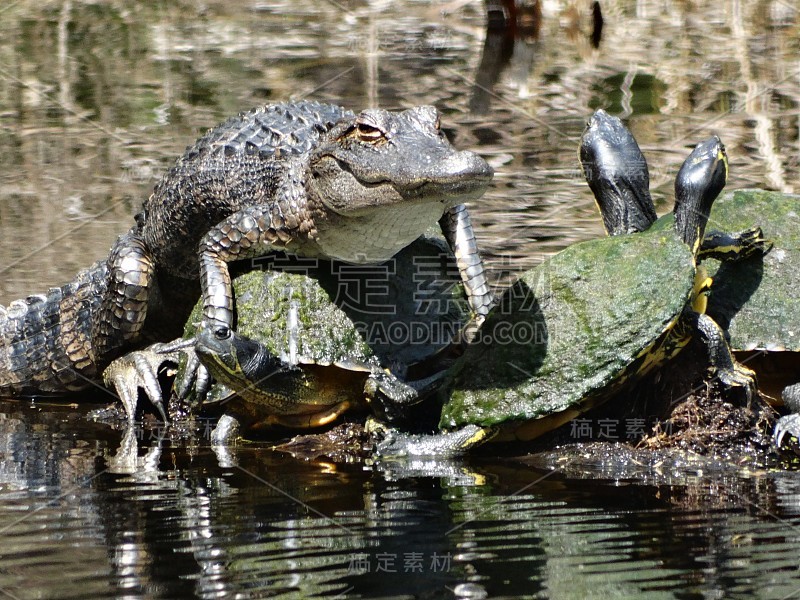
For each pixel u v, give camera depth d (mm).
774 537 11016
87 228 23531
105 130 29891
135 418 16938
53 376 19125
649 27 38938
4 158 27844
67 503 12469
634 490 12805
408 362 15562
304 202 15859
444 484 13148
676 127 28719
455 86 32781
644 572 10070
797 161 25641
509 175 25641
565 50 36531
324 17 40312
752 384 14305
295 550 10711
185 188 17484
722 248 15375
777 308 15062
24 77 34188
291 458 14609
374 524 11516
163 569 10203
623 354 13883
